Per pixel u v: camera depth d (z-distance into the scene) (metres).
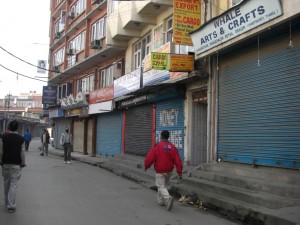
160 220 7.58
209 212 8.61
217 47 10.99
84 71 31.11
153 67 13.32
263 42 10.36
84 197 9.96
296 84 9.17
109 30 21.80
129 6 18.91
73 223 7.11
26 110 91.00
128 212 8.24
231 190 8.95
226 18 10.26
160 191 8.81
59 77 36.56
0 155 7.95
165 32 17.47
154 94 16.86
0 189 10.99
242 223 7.61
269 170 9.83
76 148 32.06
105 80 26.75
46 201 9.22
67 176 14.51
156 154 8.89
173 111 15.91
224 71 12.15
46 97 37.94
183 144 14.88
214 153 12.39
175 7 12.68
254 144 10.56
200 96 14.08
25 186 11.57
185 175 12.03
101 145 26.30
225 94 12.03
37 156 26.75
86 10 29.42
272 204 7.68
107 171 17.48
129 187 12.15
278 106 9.72
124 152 21.94
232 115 11.62
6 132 8.12
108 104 23.41
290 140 9.25
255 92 10.62
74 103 30.19
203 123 14.73
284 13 8.45
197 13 12.92
